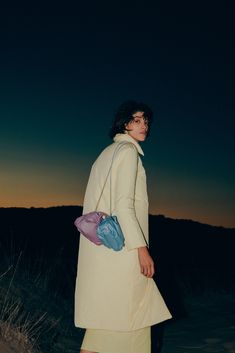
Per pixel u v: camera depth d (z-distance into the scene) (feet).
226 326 26.78
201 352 21.11
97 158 13.56
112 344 12.69
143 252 12.28
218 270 47.03
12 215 61.11
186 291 38.70
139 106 13.52
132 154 12.73
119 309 12.57
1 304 20.62
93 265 12.70
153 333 24.99
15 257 29.37
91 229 12.37
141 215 12.87
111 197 12.79
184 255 52.34
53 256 36.24
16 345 16.02
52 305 26.02
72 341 22.27
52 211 67.77
